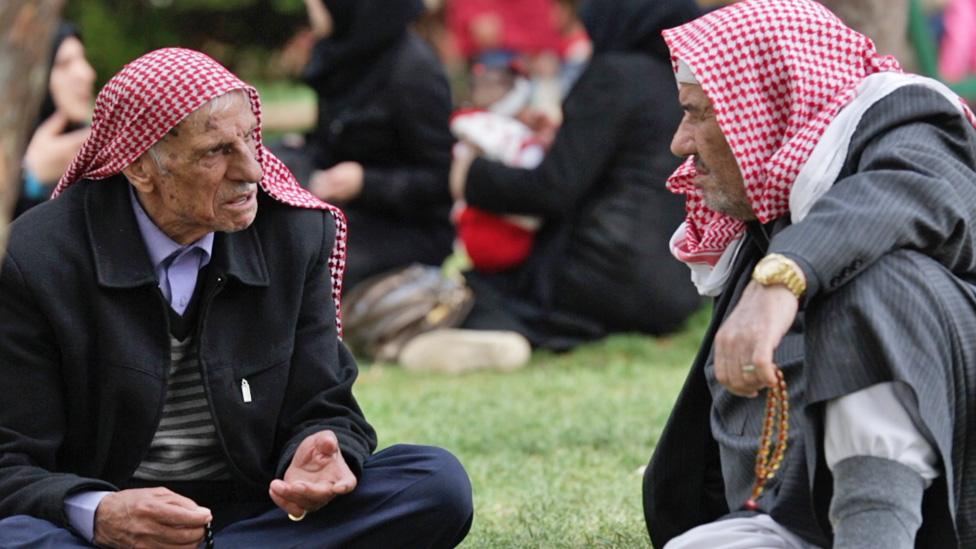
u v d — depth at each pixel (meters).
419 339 15.68
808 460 6.13
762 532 6.44
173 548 6.93
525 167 15.78
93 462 7.32
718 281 7.27
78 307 7.19
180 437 7.43
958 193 6.35
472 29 23.20
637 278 15.84
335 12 16.31
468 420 12.55
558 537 8.75
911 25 21.70
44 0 5.60
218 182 7.15
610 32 16.05
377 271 16.25
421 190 16.27
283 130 28.92
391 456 7.48
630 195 15.82
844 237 6.07
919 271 6.16
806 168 6.54
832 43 6.86
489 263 16.27
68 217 7.31
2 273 7.15
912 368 5.98
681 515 7.48
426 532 7.36
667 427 7.36
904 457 5.97
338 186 15.99
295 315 7.48
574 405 13.12
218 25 32.38
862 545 5.83
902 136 6.51
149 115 7.09
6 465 7.12
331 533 7.27
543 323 16.00
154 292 7.23
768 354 5.93
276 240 7.53
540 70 22.94
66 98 14.97
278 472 7.29
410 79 16.11
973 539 6.24
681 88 6.98
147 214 7.34
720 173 6.90
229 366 7.34
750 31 6.78
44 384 7.20
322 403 7.45
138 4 31.36
